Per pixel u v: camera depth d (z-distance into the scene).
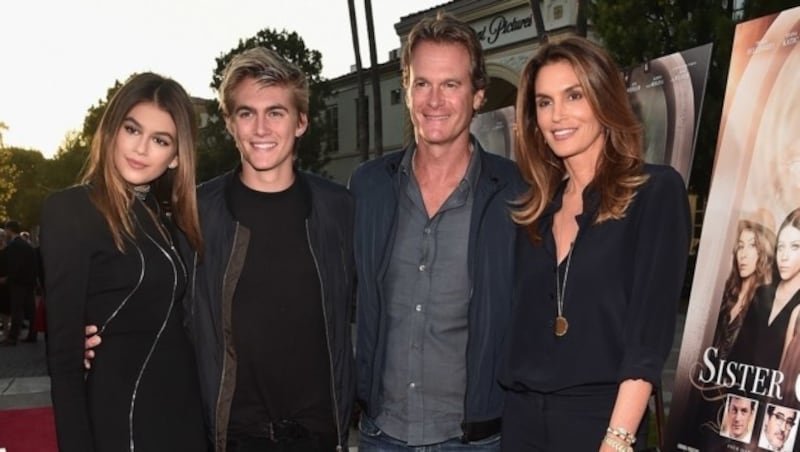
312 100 25.03
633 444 2.17
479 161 2.81
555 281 2.38
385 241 2.81
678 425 3.33
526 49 16.88
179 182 2.40
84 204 2.17
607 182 2.28
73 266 2.13
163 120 2.26
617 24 10.00
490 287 2.67
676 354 8.73
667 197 2.21
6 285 12.25
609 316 2.23
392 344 2.79
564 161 2.46
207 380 2.59
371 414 2.83
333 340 2.71
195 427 2.36
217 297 2.59
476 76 2.78
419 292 2.75
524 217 2.49
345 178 28.12
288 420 2.62
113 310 2.21
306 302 2.65
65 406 2.10
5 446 5.69
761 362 3.00
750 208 3.12
